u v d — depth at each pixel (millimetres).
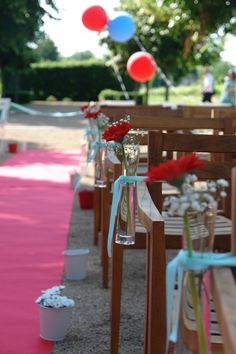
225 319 1337
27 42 23469
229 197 3674
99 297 4113
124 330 3568
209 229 1696
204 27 11898
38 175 9539
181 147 3119
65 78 37062
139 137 3465
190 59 21047
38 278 4492
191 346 1934
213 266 1639
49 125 19281
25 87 37125
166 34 19500
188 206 1670
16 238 5660
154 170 1707
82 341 3391
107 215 4234
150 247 2193
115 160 3717
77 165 10758
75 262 4480
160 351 2145
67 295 4137
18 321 3648
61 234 5848
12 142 13523
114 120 5016
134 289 4305
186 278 1733
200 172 2951
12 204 7273
